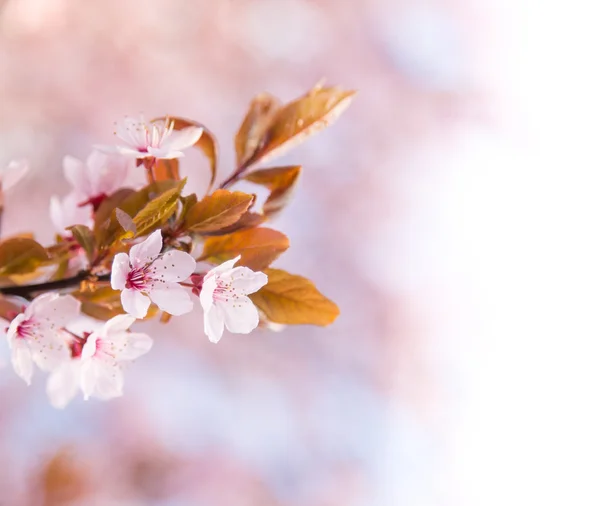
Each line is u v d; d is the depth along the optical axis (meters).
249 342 2.18
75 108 2.09
